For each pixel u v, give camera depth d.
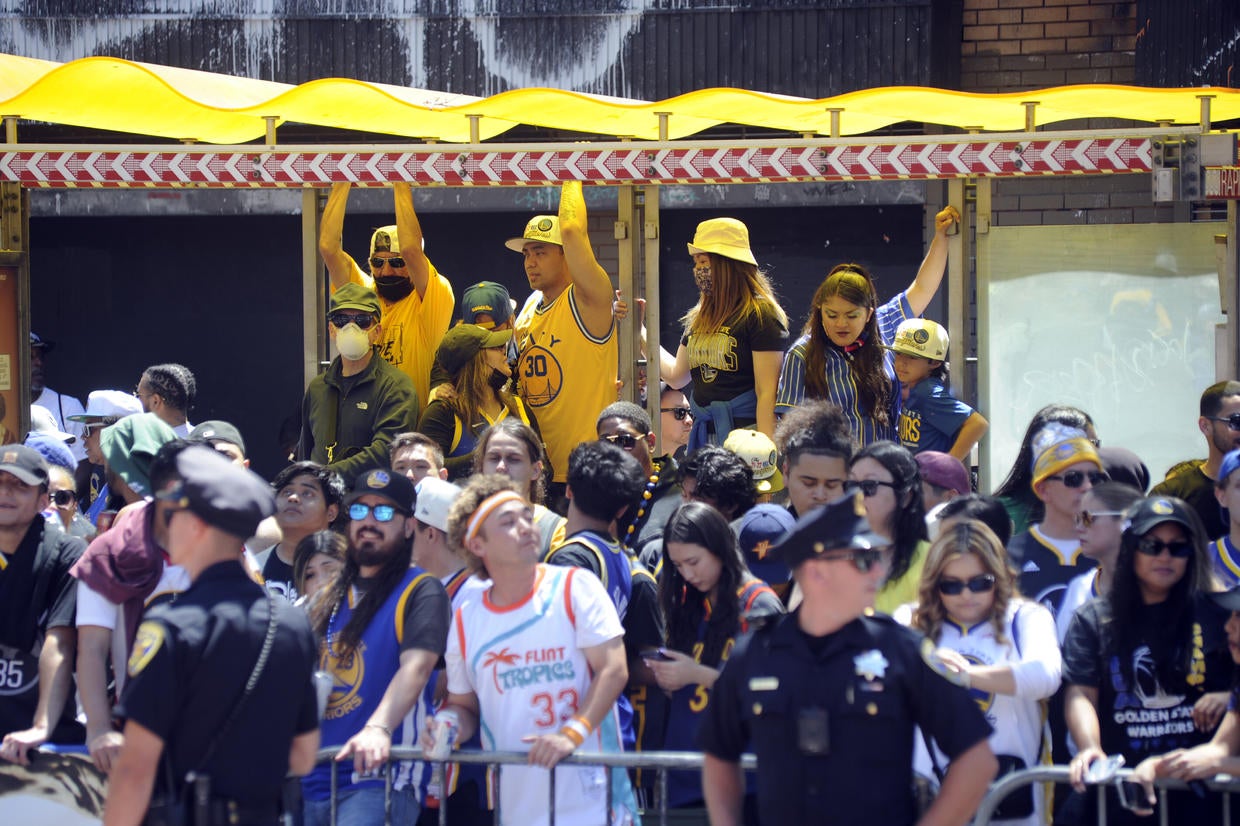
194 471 11.73
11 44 36.19
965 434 22.42
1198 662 13.75
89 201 38.09
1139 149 21.14
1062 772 13.12
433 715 14.73
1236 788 12.80
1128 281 24.08
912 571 15.95
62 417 31.33
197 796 11.20
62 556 15.82
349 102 22.58
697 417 23.83
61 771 14.88
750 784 13.75
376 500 15.48
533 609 14.40
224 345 39.12
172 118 24.06
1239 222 22.47
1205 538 13.99
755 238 37.00
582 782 14.27
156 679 11.08
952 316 24.00
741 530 17.16
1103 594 15.02
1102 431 24.39
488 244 37.59
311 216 24.22
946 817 10.76
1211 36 29.73
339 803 14.98
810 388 22.56
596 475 16.30
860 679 10.75
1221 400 19.48
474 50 35.38
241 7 35.78
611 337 23.42
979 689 13.67
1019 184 34.12
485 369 22.62
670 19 34.69
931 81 33.97
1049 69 34.72
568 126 25.19
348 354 22.22
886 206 36.06
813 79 34.34
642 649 15.90
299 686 11.73
